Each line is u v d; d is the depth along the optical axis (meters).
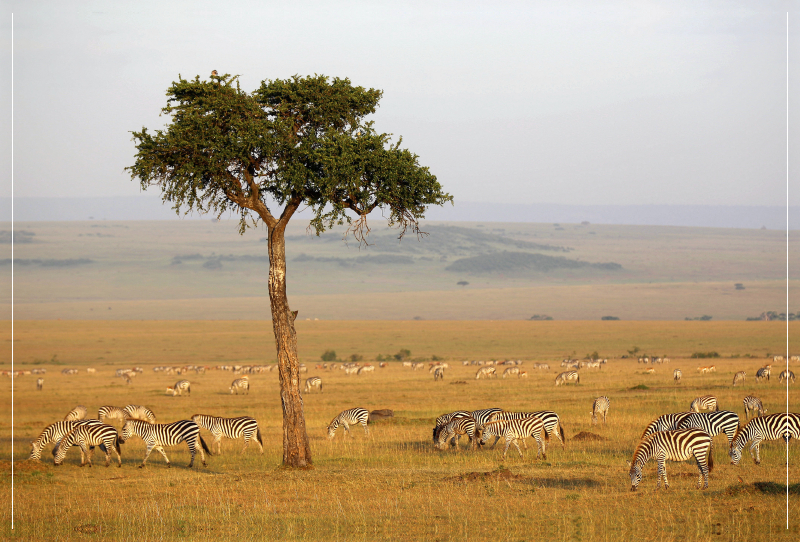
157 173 69.12
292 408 70.62
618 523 45.06
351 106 72.44
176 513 51.38
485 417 81.88
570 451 76.69
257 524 47.97
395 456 77.12
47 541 44.78
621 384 177.25
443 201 72.25
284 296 71.31
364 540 43.19
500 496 53.81
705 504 48.59
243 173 71.38
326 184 67.81
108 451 75.00
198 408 146.25
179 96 68.94
